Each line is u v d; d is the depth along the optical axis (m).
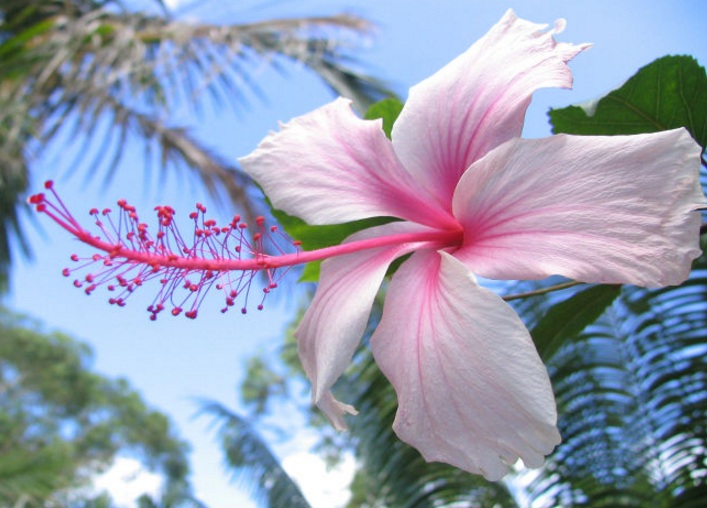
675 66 0.20
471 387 0.18
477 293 0.18
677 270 0.16
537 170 0.19
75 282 0.20
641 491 0.54
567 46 0.20
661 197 0.17
